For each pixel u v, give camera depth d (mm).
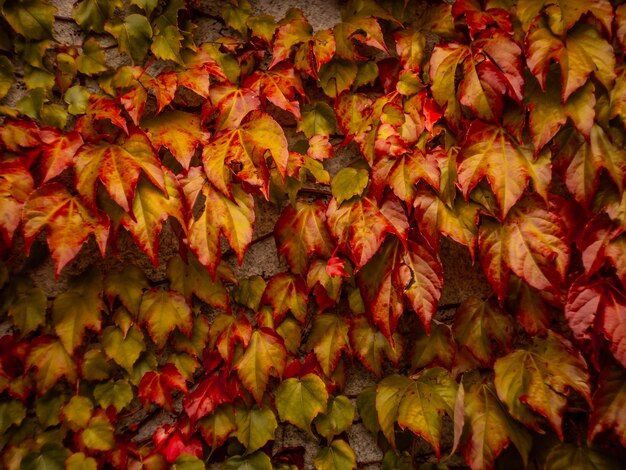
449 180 819
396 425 893
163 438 853
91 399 839
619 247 811
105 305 842
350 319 880
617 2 802
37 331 833
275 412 884
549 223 812
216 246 797
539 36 791
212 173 787
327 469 866
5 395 820
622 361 784
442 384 840
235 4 857
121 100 795
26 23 796
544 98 803
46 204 756
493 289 854
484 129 815
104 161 764
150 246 769
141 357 854
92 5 814
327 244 852
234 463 857
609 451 835
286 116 885
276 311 865
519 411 817
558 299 802
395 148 816
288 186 852
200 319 870
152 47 819
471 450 825
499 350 881
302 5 891
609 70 786
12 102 819
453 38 845
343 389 893
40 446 818
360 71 871
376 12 854
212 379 857
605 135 811
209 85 832
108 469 837
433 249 819
